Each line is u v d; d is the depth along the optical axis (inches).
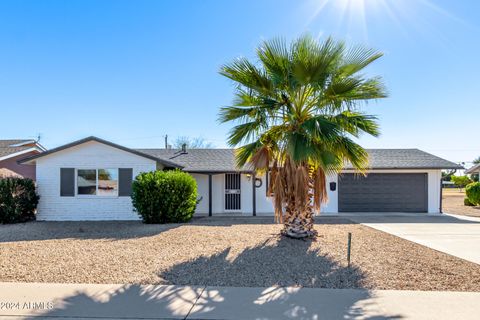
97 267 225.3
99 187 525.0
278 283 193.5
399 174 619.5
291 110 307.1
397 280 199.2
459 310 152.3
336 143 298.0
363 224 456.8
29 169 765.3
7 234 371.9
